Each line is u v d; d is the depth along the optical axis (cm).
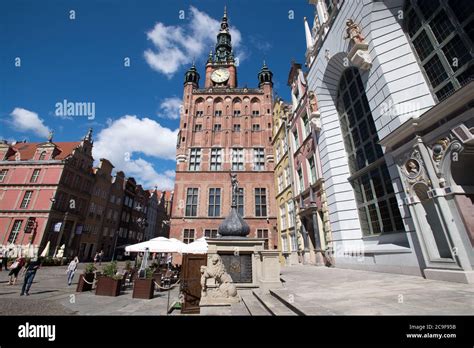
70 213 3578
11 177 3425
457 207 653
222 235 1011
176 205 2691
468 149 633
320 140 1563
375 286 644
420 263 788
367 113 1230
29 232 3064
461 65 764
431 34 873
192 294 673
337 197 1357
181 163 2886
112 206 4934
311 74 1720
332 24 1405
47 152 3612
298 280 859
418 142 760
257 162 2944
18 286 1157
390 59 964
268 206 2686
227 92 3272
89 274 1085
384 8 1027
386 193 1073
